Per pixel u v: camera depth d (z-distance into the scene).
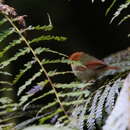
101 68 7.84
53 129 1.43
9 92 5.18
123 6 2.73
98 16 13.91
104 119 2.81
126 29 13.89
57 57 12.81
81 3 13.48
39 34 11.77
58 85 2.53
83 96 3.10
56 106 3.28
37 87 2.49
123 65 7.38
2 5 2.62
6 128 2.65
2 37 2.57
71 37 13.75
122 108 1.40
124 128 1.33
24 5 11.84
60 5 13.10
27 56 9.01
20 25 2.62
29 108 3.41
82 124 2.59
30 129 1.43
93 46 14.18
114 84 2.81
